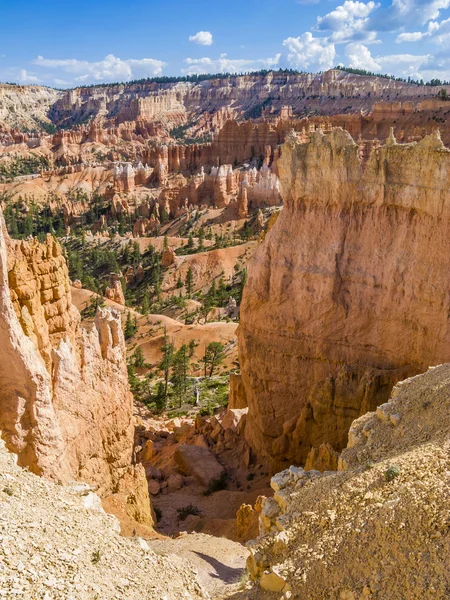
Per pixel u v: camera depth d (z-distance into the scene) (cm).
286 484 2012
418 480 1505
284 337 3669
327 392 3291
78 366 2441
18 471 1705
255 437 3938
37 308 2272
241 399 4688
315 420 3369
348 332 3412
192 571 1645
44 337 2275
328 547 1455
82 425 2450
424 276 3061
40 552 1347
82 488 1816
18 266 2189
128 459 2861
